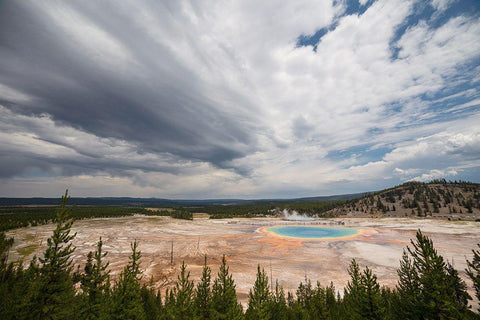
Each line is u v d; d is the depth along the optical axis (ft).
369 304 62.69
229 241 255.50
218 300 76.54
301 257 189.26
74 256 176.76
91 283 70.69
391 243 229.04
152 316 85.15
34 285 51.34
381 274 143.02
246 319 78.23
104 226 310.86
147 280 139.54
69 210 58.29
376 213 476.13
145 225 338.13
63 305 54.90
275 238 274.36
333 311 87.92
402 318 60.13
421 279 57.47
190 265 169.27
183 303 73.31
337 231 323.37
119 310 65.05
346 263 168.76
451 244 207.62
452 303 52.31
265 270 156.46
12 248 182.70
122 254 189.88
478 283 52.60
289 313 89.51
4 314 50.80
